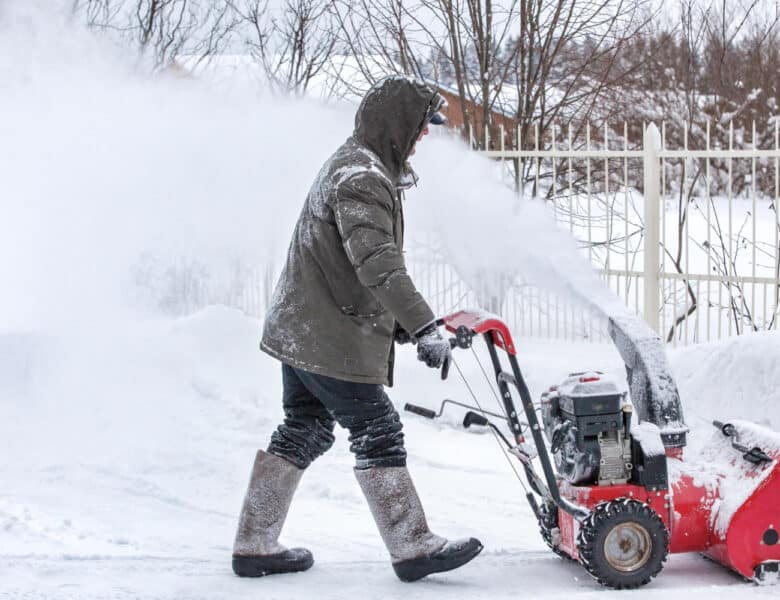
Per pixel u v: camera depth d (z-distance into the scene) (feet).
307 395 14.03
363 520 17.08
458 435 22.75
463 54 36.37
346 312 13.20
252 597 12.83
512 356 12.95
